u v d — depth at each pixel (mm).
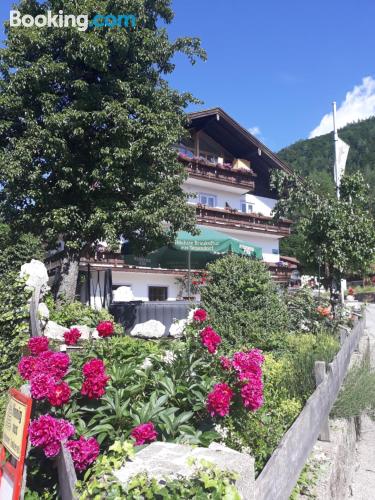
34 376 2477
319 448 3842
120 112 9648
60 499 2277
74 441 2131
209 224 24094
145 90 10609
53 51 10273
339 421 4648
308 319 8766
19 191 9750
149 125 10156
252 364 2990
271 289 6828
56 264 15195
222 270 6789
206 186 25469
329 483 3246
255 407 2900
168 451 2047
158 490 1625
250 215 26281
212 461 1918
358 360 7043
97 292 17266
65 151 9461
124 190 10492
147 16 10891
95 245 11711
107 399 2645
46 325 6727
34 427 2098
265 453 3023
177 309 8797
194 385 2961
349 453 4664
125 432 2529
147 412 2621
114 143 9867
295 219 12305
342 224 11039
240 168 26094
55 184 10008
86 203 10359
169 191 10992
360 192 12195
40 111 10109
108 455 2215
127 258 14914
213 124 25875
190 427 2574
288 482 2543
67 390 2447
